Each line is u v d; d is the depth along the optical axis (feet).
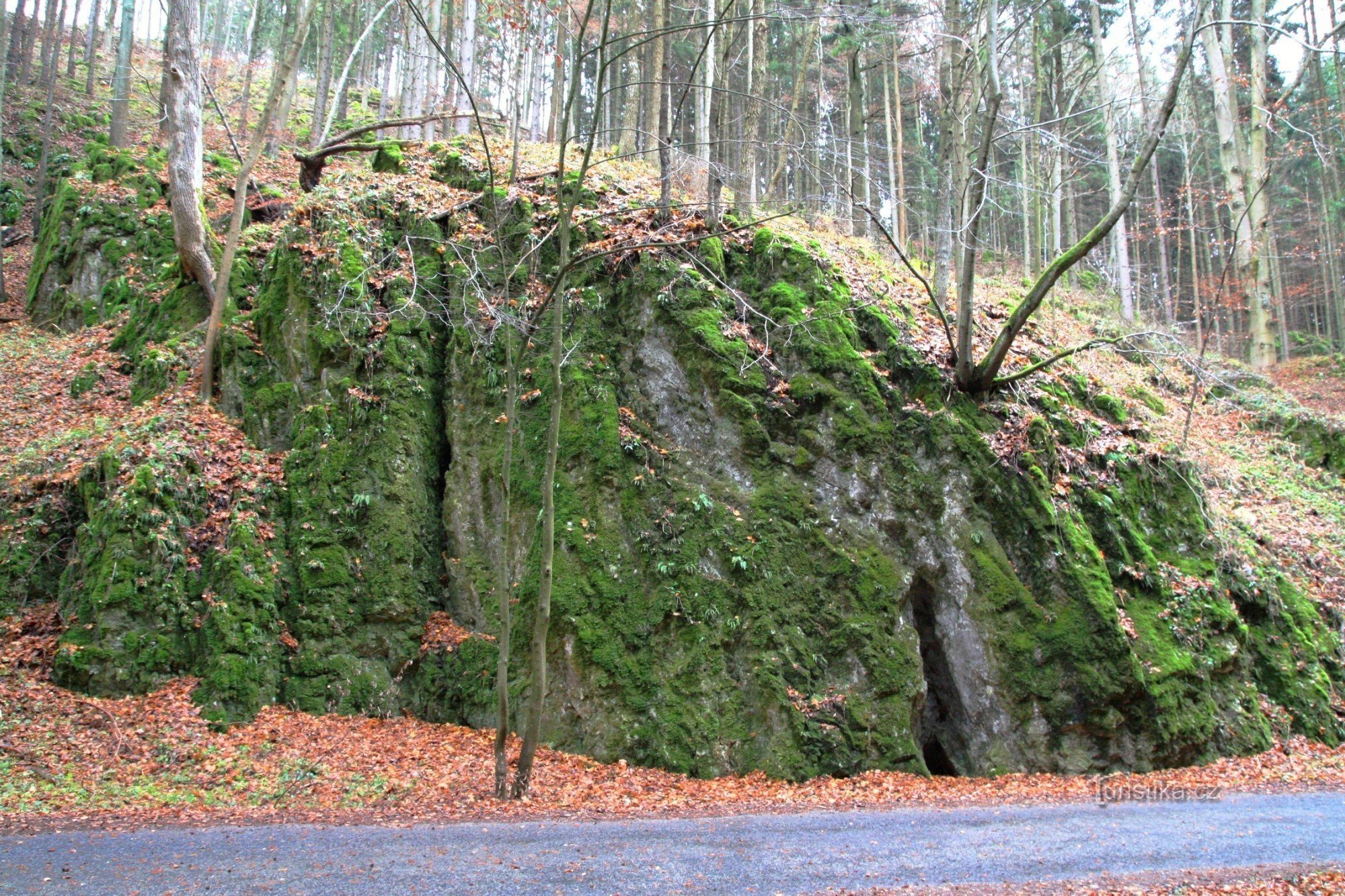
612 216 49.55
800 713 35.99
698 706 36.45
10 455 43.93
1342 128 73.61
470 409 45.09
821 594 39.22
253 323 49.06
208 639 36.65
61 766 29.81
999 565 39.96
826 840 24.99
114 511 38.01
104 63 122.21
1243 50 92.53
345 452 42.83
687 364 44.09
